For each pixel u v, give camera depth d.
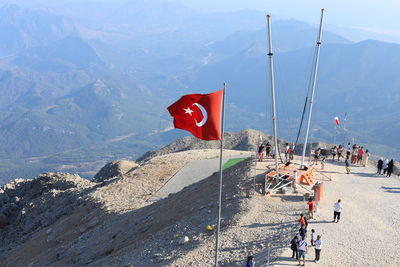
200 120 27.14
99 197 64.69
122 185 69.38
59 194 79.19
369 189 43.62
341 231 33.56
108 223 53.97
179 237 37.22
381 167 49.00
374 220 35.88
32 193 90.38
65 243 55.12
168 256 34.09
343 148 59.44
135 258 36.50
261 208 37.75
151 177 71.75
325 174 48.16
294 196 39.72
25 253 59.12
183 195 50.97
